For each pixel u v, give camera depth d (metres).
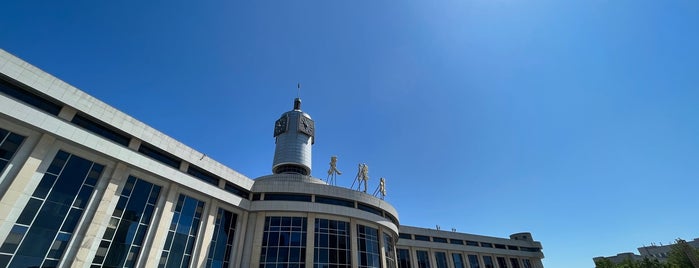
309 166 58.22
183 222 35.59
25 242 23.36
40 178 24.98
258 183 46.16
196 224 37.19
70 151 27.53
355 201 49.00
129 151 31.03
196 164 37.94
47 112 25.91
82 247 26.17
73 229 26.38
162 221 33.00
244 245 41.94
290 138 59.25
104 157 29.77
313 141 63.16
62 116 27.02
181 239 34.81
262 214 43.97
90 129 29.02
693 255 77.62
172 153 35.34
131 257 29.83
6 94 23.67
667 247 125.31
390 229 52.88
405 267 72.25
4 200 22.59
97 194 28.58
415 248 76.00
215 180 40.91
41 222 24.52
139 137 32.31
